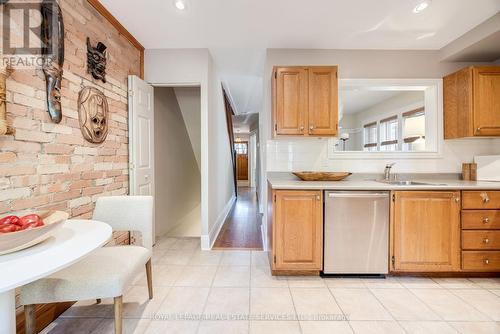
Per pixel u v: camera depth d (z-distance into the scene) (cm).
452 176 276
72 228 127
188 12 218
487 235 215
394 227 214
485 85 237
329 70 242
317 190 215
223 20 229
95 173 210
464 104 246
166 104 390
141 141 274
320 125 243
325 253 216
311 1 201
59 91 167
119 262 144
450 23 228
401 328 156
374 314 170
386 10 211
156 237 342
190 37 263
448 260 215
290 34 252
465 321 163
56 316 165
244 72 373
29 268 84
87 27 198
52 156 165
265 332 153
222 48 288
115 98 239
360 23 231
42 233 98
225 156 488
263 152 326
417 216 214
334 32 247
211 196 319
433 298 190
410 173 278
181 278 219
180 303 182
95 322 161
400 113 329
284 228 216
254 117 758
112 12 219
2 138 133
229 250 289
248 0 200
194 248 296
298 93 242
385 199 213
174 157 426
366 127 342
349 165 281
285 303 182
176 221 437
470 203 214
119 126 246
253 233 360
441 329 155
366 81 278
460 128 252
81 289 126
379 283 212
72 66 183
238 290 200
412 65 278
